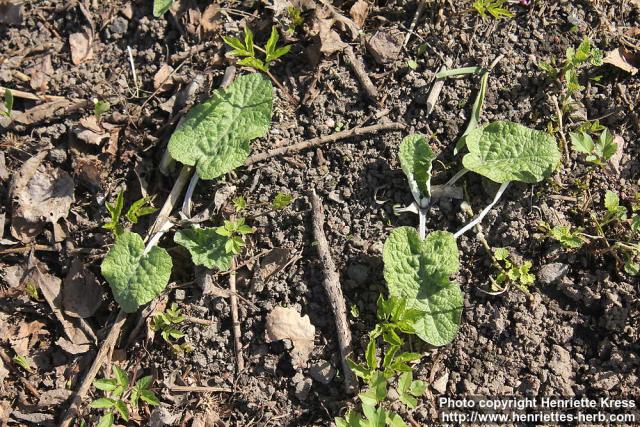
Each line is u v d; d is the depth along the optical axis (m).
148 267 0.83
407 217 0.86
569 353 0.83
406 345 0.83
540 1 0.91
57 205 0.88
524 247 0.85
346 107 0.88
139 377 0.84
